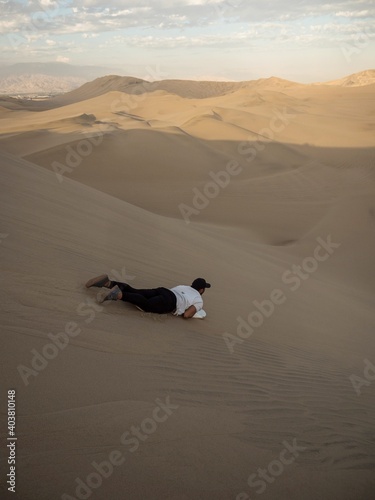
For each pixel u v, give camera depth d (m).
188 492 3.24
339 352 7.45
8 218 6.75
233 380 4.98
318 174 29.59
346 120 54.78
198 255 9.64
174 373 4.62
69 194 9.84
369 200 23.95
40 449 3.15
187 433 3.78
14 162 10.73
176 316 6.00
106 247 7.45
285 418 4.64
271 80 178.62
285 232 20.05
